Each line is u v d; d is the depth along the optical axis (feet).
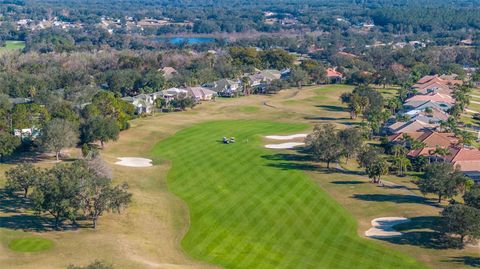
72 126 454.81
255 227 323.37
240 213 342.85
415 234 312.09
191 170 426.92
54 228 303.68
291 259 282.97
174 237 306.55
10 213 322.75
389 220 333.83
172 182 399.24
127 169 422.00
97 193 308.19
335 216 340.39
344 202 364.17
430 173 376.07
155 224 321.32
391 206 355.77
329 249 295.48
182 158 458.91
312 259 283.18
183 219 332.19
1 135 427.33
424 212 344.08
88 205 308.19
